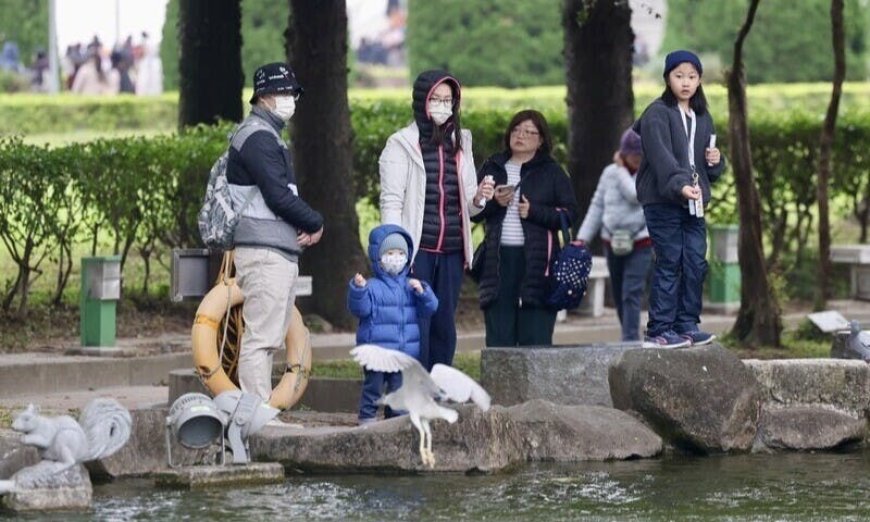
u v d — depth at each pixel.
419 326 21.09
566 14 36.62
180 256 22.16
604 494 18.94
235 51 40.41
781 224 39.50
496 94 67.31
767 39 76.94
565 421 21.30
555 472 20.30
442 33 82.38
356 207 36.72
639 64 86.50
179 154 33.00
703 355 22.05
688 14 79.25
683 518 17.69
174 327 32.88
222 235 21.19
